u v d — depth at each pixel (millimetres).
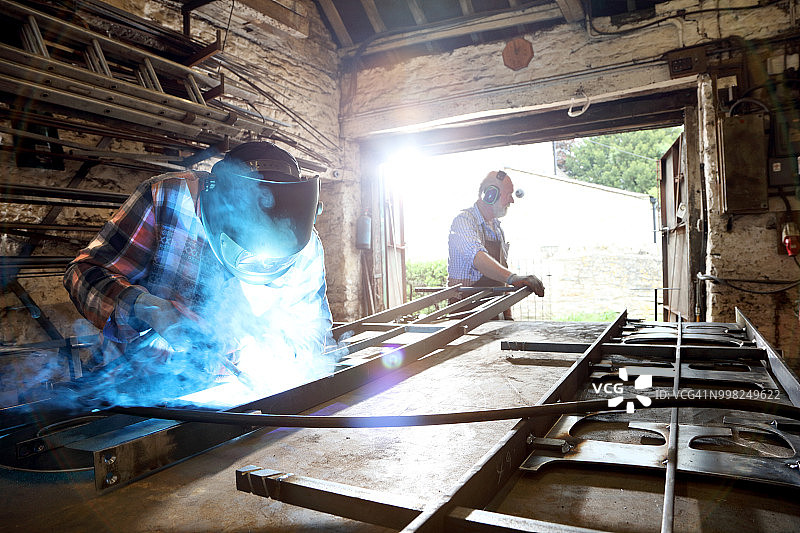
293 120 5125
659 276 16141
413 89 5484
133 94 2699
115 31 3154
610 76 4652
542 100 4934
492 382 1505
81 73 2439
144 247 1474
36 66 2305
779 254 3969
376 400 1337
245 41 4641
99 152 2852
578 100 4805
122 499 793
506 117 5430
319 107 5508
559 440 928
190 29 4098
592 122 5281
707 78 4242
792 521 668
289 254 1289
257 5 4426
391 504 654
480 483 719
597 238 17969
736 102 4035
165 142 3291
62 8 2760
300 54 5195
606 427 1068
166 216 1482
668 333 2234
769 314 4027
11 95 2436
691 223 4566
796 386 1141
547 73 4895
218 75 4051
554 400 1079
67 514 744
